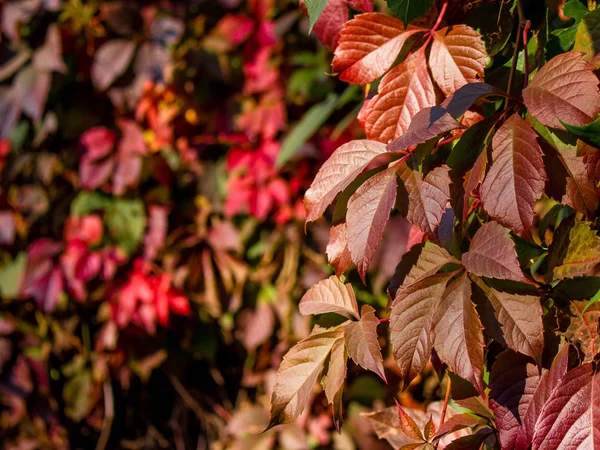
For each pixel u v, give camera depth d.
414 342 0.76
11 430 2.95
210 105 2.74
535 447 0.73
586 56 0.80
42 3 2.72
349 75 0.92
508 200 0.72
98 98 2.79
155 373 3.07
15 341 2.92
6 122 2.75
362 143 0.81
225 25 2.66
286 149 2.22
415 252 0.81
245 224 2.70
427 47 0.90
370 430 2.60
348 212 0.77
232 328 2.83
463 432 0.92
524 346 0.74
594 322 0.75
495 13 0.94
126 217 2.79
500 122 0.78
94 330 2.96
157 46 2.63
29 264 2.79
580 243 0.78
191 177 2.79
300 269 2.67
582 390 0.73
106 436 2.99
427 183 0.76
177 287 2.76
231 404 3.05
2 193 2.92
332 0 1.05
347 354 0.85
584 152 0.74
